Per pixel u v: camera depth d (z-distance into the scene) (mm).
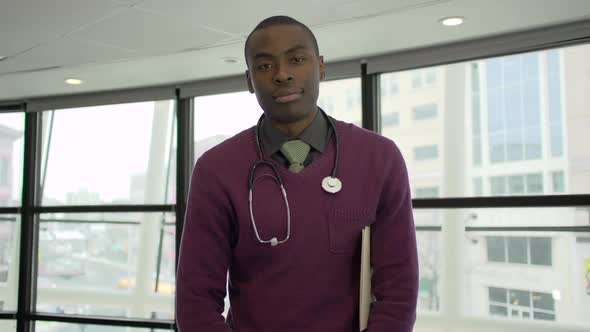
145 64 3959
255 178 1079
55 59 3811
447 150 4184
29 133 5137
